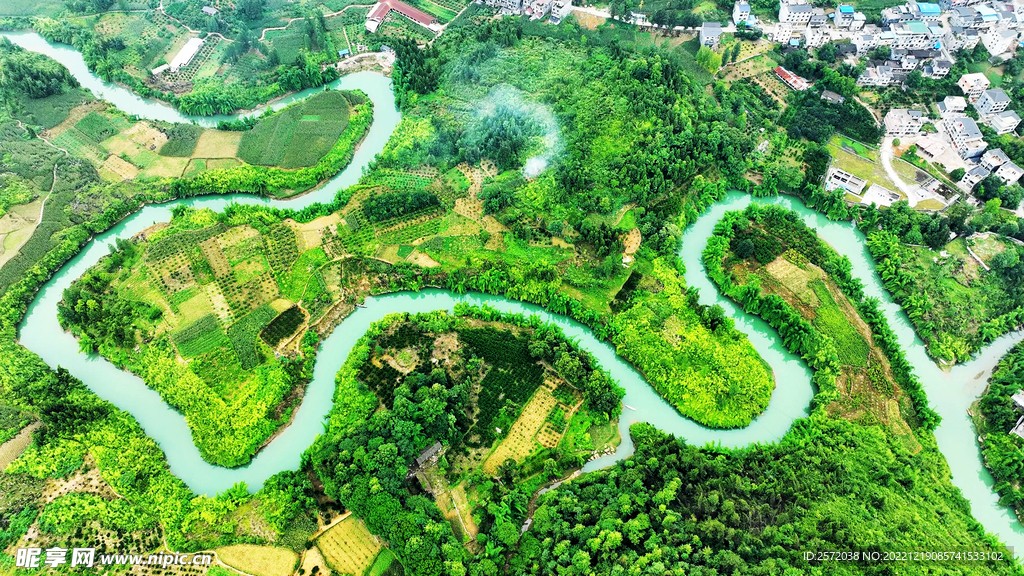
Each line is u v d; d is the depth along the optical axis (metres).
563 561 121.81
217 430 147.12
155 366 159.12
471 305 174.12
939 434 151.38
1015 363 158.12
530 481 139.38
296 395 156.50
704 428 152.00
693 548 122.25
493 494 135.38
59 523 132.62
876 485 135.38
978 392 158.62
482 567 121.81
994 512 140.12
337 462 137.12
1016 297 169.88
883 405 152.12
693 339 163.62
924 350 167.12
